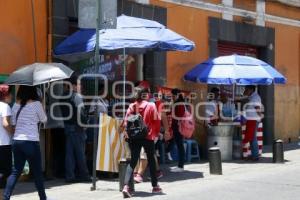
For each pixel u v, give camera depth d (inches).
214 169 449.4
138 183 409.1
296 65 724.7
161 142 474.3
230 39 619.8
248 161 534.3
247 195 357.1
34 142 315.6
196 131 565.3
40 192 322.0
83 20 376.8
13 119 331.3
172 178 431.2
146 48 426.6
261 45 666.8
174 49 428.8
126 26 427.2
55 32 450.0
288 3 707.4
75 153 413.4
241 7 636.7
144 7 527.8
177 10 563.5
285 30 706.2
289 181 413.4
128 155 422.6
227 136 538.3
